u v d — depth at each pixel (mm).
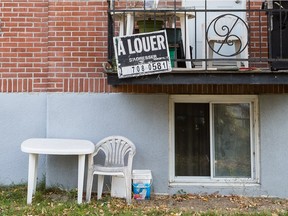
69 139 6023
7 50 6387
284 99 6066
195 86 6133
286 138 6043
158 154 6129
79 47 6246
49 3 6266
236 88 6094
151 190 6066
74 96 6191
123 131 6164
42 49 6402
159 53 5324
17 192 5953
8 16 6410
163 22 5871
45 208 5172
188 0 6492
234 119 6309
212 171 6234
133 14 5555
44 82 6387
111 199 5715
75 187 6160
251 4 6273
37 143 5590
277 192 6008
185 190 6090
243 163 6273
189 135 6316
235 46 5926
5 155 6348
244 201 5734
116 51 5316
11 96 6367
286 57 5531
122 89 6184
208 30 5840
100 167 5527
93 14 6277
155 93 6172
